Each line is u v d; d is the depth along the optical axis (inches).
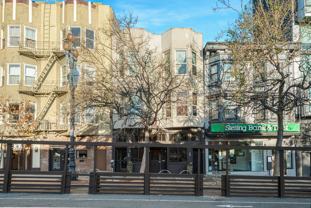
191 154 1152.8
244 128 1146.7
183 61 1195.3
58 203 521.3
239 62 824.9
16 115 1216.8
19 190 639.1
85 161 1237.7
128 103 951.6
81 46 1098.1
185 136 1181.7
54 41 1293.1
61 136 1242.0
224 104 1075.9
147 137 947.3
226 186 643.5
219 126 1149.1
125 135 1187.3
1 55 1259.8
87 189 716.7
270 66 978.7
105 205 508.4
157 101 1039.0
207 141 1180.5
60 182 646.5
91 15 1314.0
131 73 993.5
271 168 1119.0
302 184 644.7
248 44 795.4
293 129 1143.6
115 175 650.2
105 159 1236.5
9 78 1246.3
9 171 642.8
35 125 1203.9
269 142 1168.8
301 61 876.6
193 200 579.8
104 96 946.1
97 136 1231.5
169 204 528.7
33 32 1290.6
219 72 1099.3
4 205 495.2
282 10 826.2
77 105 971.9
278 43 806.5
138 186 649.0
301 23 941.8
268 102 910.4
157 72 997.2
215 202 558.9
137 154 1214.9
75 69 1117.1
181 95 1084.5
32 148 1231.5
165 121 1175.0
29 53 1267.2
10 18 1263.5
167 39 1225.4
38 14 1305.4
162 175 650.8
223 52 1145.4
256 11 821.2
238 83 937.5
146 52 1008.2
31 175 647.1
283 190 640.4
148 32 1242.0
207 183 828.6
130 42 993.5
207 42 1177.4
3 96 1219.2
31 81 1272.1
